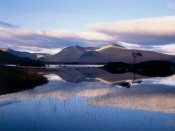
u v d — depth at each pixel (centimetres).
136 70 16400
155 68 16075
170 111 2730
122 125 2144
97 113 2652
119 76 10388
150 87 5556
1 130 1984
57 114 2586
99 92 4659
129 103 3288
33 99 3584
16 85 4916
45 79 7444
